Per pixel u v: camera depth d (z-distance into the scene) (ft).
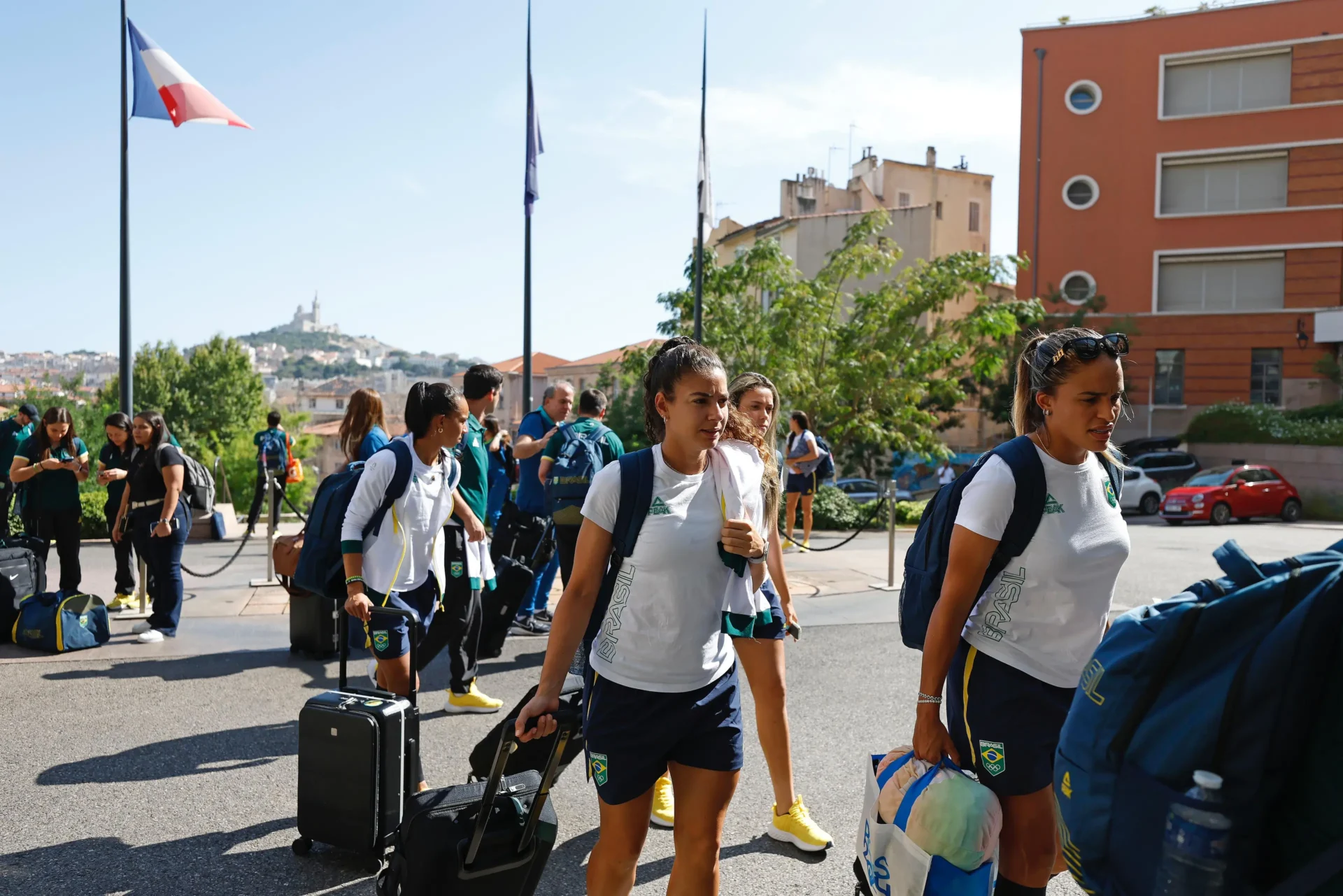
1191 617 5.94
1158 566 40.45
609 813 8.65
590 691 8.81
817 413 77.05
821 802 14.19
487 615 22.02
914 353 79.25
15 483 27.12
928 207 128.57
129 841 12.71
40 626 23.07
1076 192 108.78
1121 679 6.17
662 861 12.17
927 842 7.55
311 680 20.71
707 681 8.57
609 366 100.58
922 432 78.43
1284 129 101.40
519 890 9.77
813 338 77.20
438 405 14.32
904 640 8.78
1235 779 5.71
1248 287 103.65
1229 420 95.66
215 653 23.12
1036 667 8.17
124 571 28.71
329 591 14.39
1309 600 5.62
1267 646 5.65
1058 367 8.00
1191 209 105.81
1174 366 105.91
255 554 42.98
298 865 12.05
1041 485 8.02
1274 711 5.63
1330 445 86.53
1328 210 99.81
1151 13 105.81
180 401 209.26
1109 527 8.23
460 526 16.72
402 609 13.50
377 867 11.93
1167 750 5.92
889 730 17.66
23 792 14.38
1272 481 77.41
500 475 33.30
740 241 145.48
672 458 8.63
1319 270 100.32
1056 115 109.09
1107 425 7.88
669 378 8.43
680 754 8.64
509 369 287.48
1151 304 106.32
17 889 11.32
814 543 48.34
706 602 8.49
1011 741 8.14
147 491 24.67
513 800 9.84
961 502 8.27
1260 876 5.85
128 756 15.97
